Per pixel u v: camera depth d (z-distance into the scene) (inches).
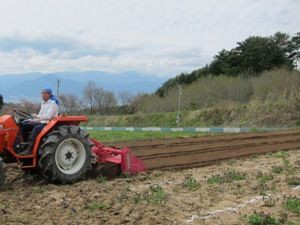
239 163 335.0
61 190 233.1
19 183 255.3
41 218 179.9
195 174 288.0
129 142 485.1
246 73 1598.2
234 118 1085.1
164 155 383.6
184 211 192.5
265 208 195.6
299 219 179.5
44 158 244.1
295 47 1784.0
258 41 1781.5
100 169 273.9
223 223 174.4
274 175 274.1
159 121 1278.3
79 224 171.8
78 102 1609.3
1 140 245.4
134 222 174.6
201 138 534.9
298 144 473.4
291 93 1094.4
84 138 259.0
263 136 566.3
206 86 1440.7
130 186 244.1
